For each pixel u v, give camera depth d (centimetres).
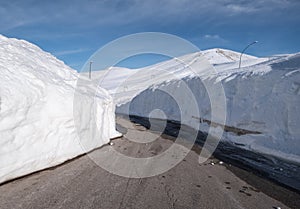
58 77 664
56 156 530
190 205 385
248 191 472
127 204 370
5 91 425
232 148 959
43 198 361
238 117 1383
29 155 451
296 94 1084
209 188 470
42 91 522
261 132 1127
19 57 605
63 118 561
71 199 368
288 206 412
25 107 454
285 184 538
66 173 486
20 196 360
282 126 1041
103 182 457
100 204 361
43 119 497
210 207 383
